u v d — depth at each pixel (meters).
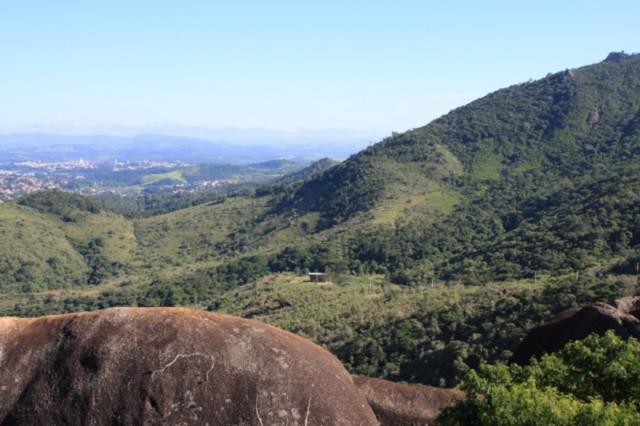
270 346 8.84
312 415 8.35
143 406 8.08
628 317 13.93
